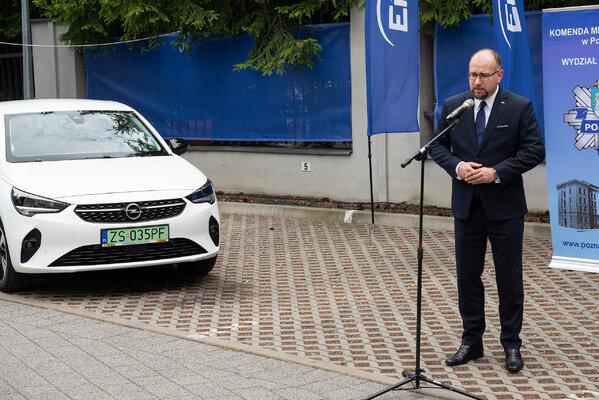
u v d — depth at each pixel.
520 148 5.45
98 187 7.60
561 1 10.59
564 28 7.99
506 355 5.59
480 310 5.75
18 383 5.30
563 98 8.10
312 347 6.14
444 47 11.15
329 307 7.29
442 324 6.71
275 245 10.02
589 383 5.27
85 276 8.64
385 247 9.73
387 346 6.15
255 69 12.24
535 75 10.55
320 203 12.25
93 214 7.46
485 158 5.48
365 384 5.25
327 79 12.26
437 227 10.57
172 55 13.84
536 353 5.91
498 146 5.44
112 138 8.79
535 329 6.50
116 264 7.50
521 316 5.58
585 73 7.97
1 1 16.16
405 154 11.66
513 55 8.77
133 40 13.32
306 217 11.63
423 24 11.20
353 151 12.14
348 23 11.98
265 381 5.31
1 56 16.02
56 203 7.42
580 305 7.15
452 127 5.23
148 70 14.16
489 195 5.48
